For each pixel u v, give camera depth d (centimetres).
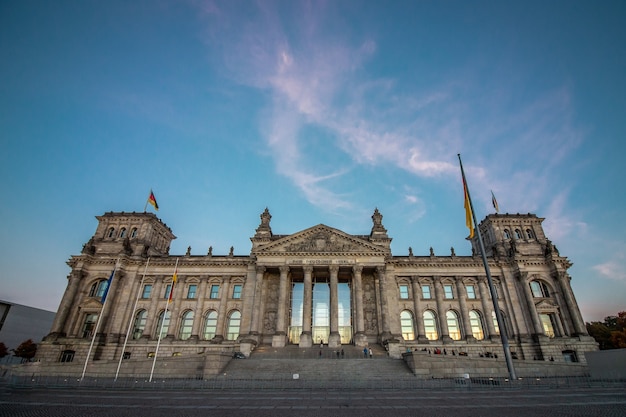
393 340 7212
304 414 2100
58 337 8125
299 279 9200
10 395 3117
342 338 8531
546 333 8481
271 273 9106
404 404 2522
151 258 9450
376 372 5378
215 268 9356
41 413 2114
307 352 7044
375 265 8350
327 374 5306
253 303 8125
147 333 8581
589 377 4903
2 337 12575
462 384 4203
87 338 8219
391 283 8806
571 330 8275
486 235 10300
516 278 9012
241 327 8331
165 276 9294
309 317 7888
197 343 8400
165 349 8350
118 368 5397
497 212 10100
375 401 2725
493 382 4138
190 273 9325
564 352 7981
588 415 1908
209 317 8975
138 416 2033
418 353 5400
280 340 7669
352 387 4050
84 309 8588
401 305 8950
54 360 7800
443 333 8550
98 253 9469
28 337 13425
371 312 8694
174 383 4356
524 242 9650
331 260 8419
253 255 8831
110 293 8725
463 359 5494
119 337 8438
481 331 8744
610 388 3562
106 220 10100
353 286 8281
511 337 8500
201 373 5478
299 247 8656
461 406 2367
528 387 3753
